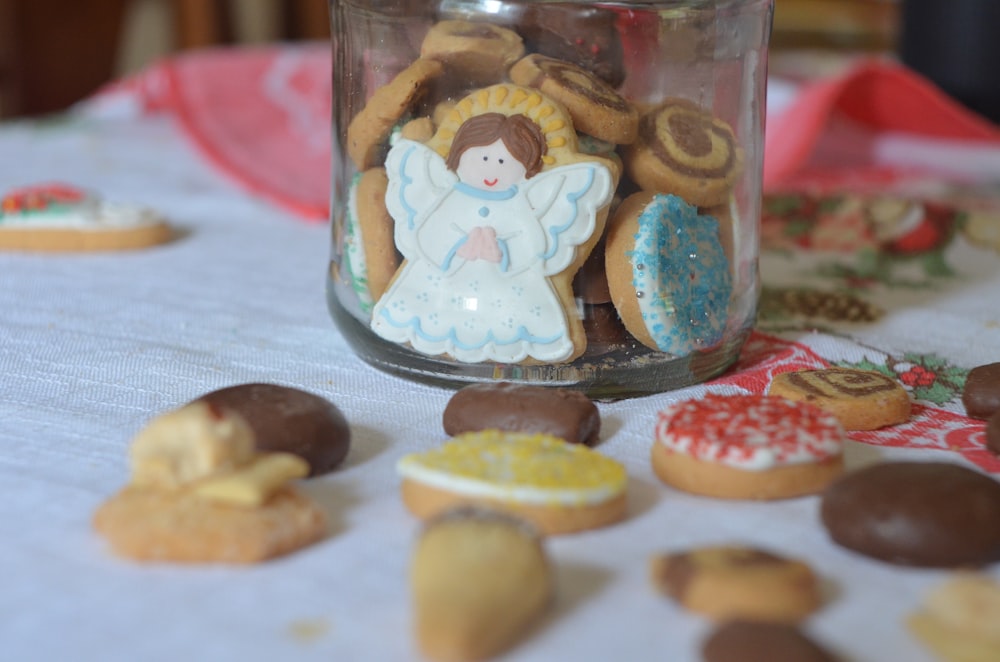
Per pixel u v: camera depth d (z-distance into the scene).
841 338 0.59
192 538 0.42
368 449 0.49
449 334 0.52
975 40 1.00
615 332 0.52
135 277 0.67
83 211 0.72
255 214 0.81
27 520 0.44
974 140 0.99
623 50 0.52
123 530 0.42
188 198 0.85
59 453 0.48
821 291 0.66
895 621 0.40
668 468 0.46
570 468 0.44
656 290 0.51
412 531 0.44
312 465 0.46
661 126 0.52
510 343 0.51
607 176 0.51
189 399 0.52
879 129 1.03
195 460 0.43
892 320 0.62
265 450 0.46
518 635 0.39
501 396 0.49
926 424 0.51
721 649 0.38
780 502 0.45
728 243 0.54
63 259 0.70
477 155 0.51
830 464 0.46
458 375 0.52
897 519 0.42
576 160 0.50
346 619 0.40
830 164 1.01
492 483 0.43
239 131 0.98
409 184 0.52
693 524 0.44
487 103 0.51
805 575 0.40
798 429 0.46
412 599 0.40
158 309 0.62
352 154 0.54
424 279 0.52
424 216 0.51
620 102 0.51
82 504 0.45
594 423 0.49
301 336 0.59
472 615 0.39
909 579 0.42
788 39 1.55
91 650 0.39
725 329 0.54
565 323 0.51
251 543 0.42
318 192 0.85
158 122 1.15
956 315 0.63
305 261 0.71
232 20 1.79
